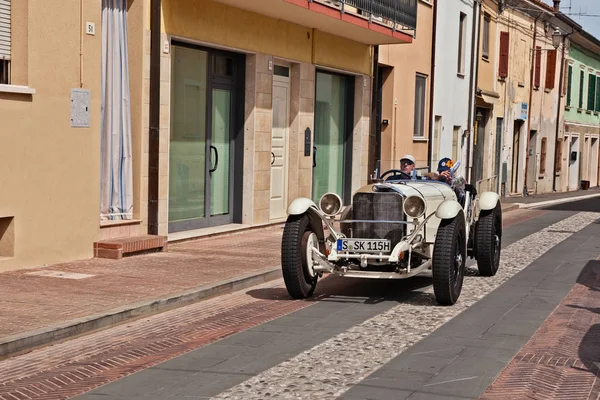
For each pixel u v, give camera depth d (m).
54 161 11.77
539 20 39.97
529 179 40.69
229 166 17.00
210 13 15.16
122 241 12.75
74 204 12.16
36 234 11.55
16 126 11.12
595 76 52.53
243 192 17.09
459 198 12.42
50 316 8.59
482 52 32.81
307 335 8.55
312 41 19.28
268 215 17.69
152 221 13.88
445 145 28.91
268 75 17.36
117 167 13.38
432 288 11.59
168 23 13.99
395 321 9.27
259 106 17.08
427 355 7.75
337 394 6.50
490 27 33.69
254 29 16.70
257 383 6.80
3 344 7.50
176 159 15.16
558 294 11.15
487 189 13.88
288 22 18.09
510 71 36.25
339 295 10.97
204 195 16.12
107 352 7.81
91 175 12.46
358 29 19.42
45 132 11.61
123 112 13.45
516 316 9.63
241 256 13.42
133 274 11.26
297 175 18.98
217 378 6.95
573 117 47.97
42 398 6.41
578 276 12.77
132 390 6.61
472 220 12.60
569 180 48.19
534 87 39.91
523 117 38.38
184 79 15.23
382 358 7.62
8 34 11.27
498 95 34.69
